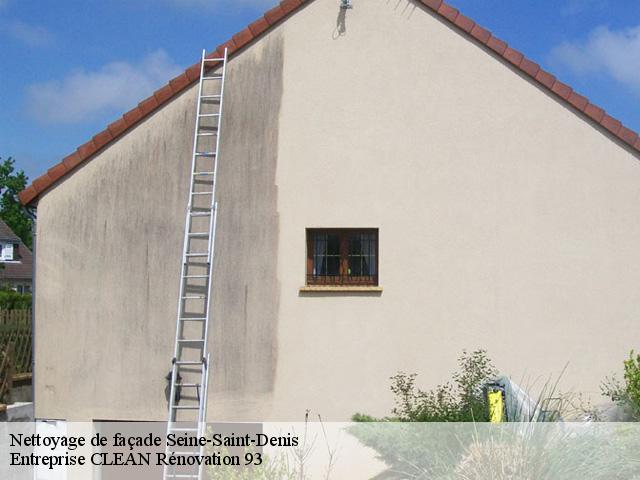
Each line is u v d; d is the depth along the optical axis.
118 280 10.98
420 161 10.85
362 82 10.93
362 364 10.73
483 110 10.82
